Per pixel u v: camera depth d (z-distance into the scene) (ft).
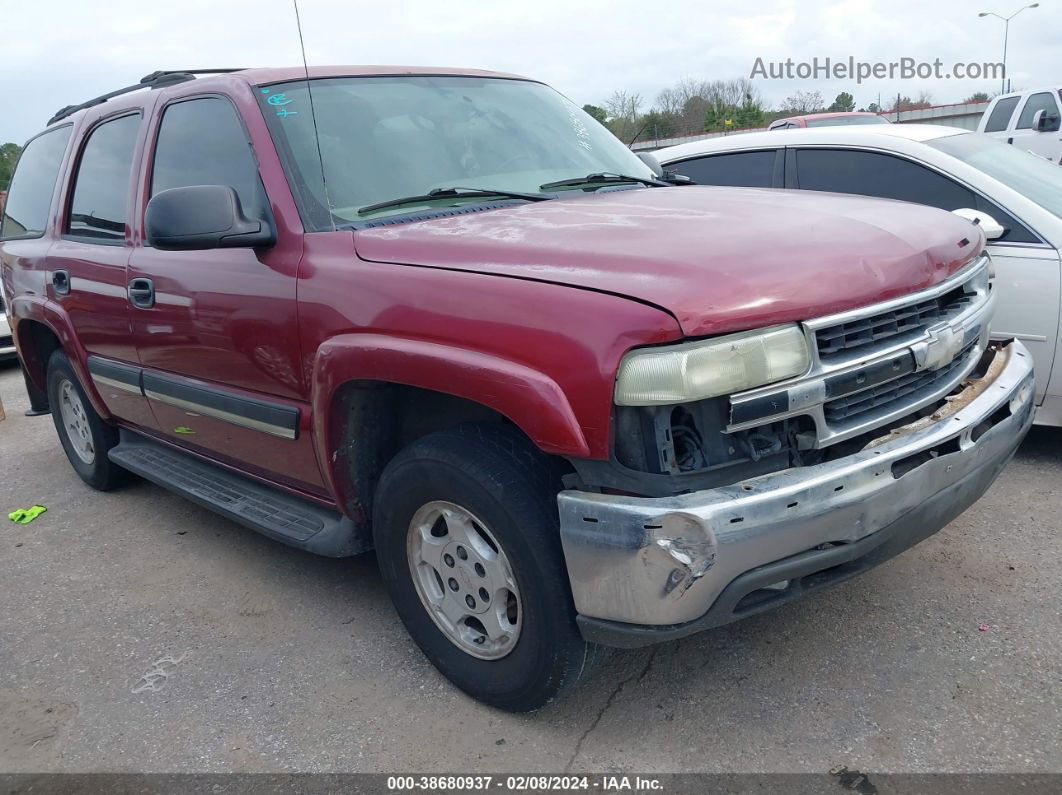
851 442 7.88
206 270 10.66
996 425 8.73
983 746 7.87
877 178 16.10
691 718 8.60
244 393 10.69
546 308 7.23
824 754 7.95
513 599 8.36
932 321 8.46
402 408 9.58
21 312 16.11
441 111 11.43
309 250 9.39
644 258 7.39
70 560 13.62
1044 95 44.39
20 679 10.29
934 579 10.77
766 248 7.66
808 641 9.70
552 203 10.14
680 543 6.76
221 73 12.23
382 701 9.28
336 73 11.21
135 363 12.87
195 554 13.43
